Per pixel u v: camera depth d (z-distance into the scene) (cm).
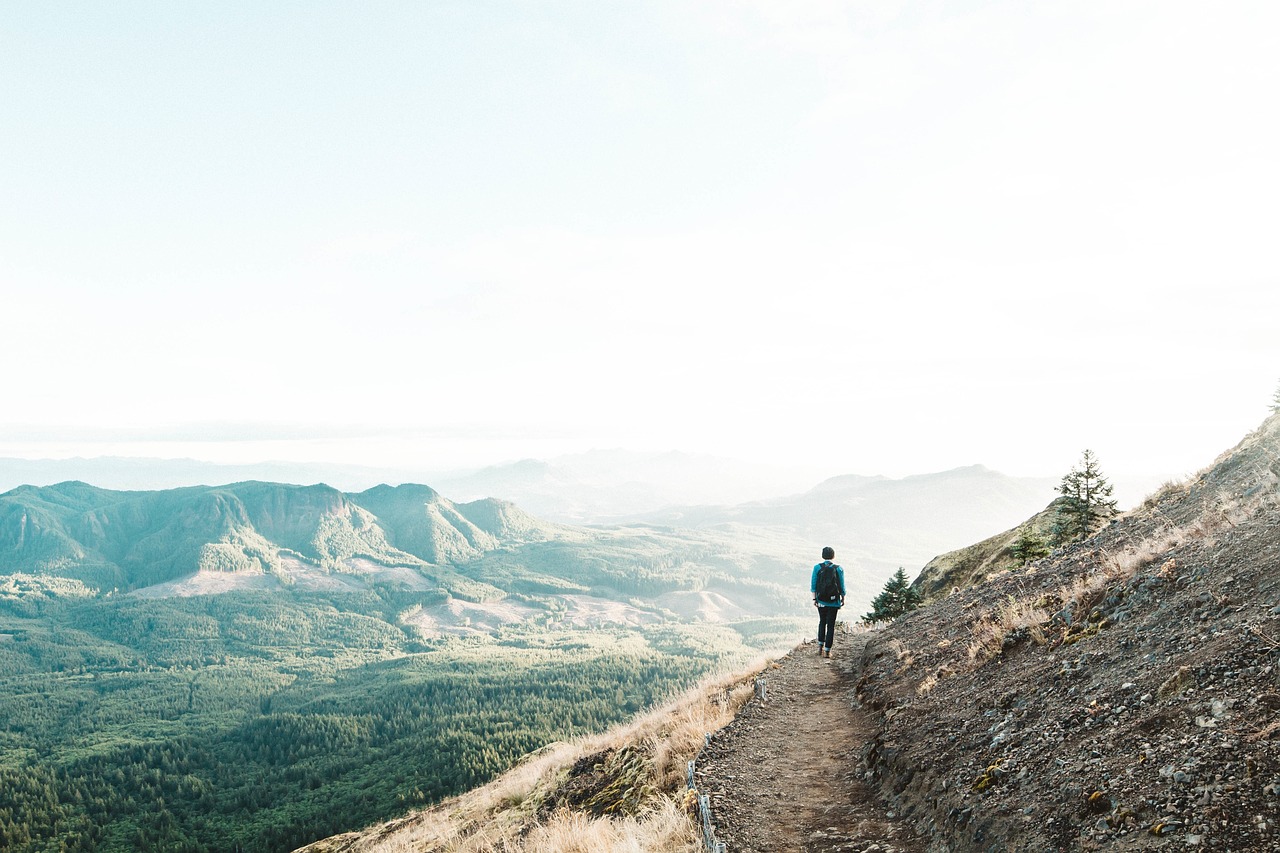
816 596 1597
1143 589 796
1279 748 399
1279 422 1483
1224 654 534
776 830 677
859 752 876
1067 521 2158
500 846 1312
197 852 15588
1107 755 506
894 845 593
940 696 883
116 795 19162
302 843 15500
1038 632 884
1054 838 457
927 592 3036
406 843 1888
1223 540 815
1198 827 383
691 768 891
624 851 769
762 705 1173
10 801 18238
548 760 1986
